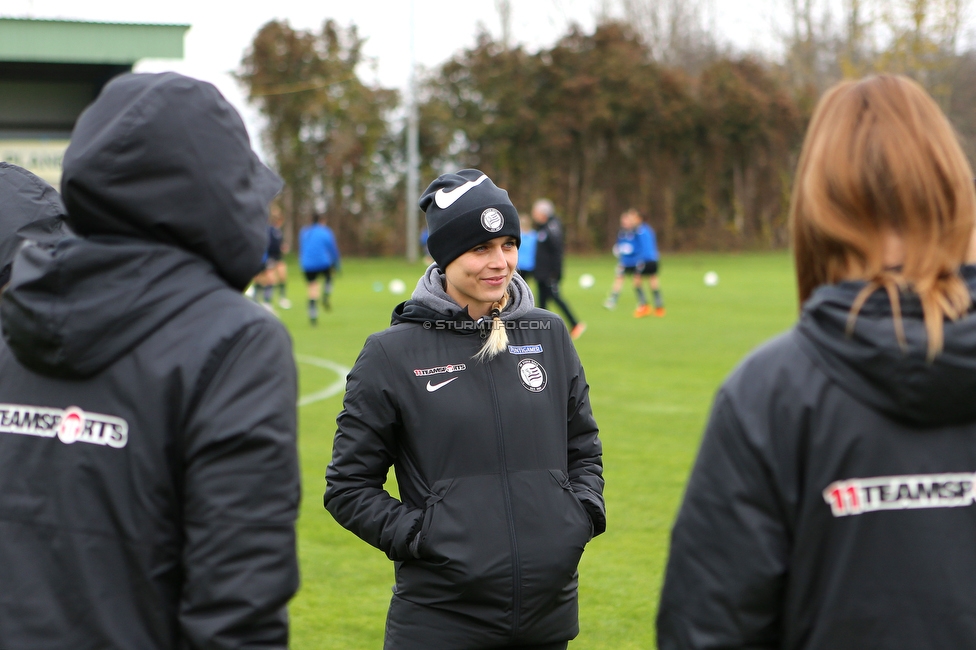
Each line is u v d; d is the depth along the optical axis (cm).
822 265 154
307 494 565
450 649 234
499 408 240
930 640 138
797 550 144
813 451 142
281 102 4103
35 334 160
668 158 4666
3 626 159
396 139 4166
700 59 5509
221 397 157
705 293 2097
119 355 160
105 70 1288
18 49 1165
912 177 141
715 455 149
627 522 507
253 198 169
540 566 233
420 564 238
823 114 156
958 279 142
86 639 157
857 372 140
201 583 153
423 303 248
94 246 160
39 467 164
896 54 2992
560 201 4553
